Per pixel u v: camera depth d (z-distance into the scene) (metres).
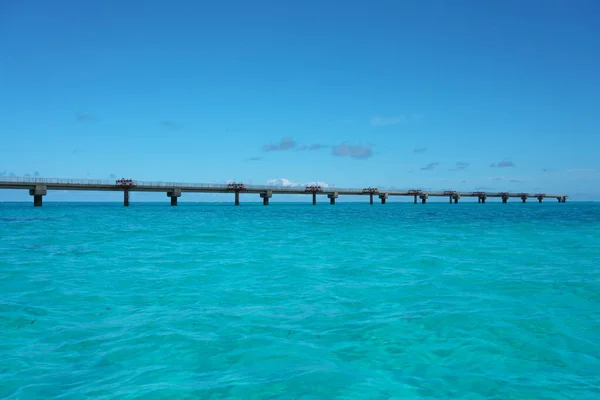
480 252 16.11
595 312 7.77
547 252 16.05
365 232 25.55
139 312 7.91
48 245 18.50
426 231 26.02
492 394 4.62
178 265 13.34
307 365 5.41
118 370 5.27
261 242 20.00
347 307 8.21
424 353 5.82
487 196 144.75
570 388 4.77
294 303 8.53
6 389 4.75
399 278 11.10
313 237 22.38
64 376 5.11
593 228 27.84
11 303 8.62
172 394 4.62
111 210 63.53
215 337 6.47
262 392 4.66
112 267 12.95
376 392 4.66
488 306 8.19
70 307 8.31
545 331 6.72
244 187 85.69
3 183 58.91
